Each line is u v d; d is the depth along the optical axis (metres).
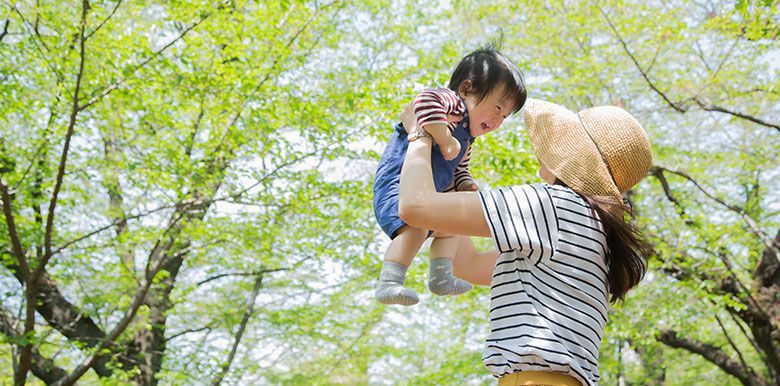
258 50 7.63
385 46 10.23
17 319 8.17
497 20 10.23
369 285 10.31
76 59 7.21
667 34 8.43
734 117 9.10
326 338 10.16
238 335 10.00
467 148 2.13
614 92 10.09
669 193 9.23
